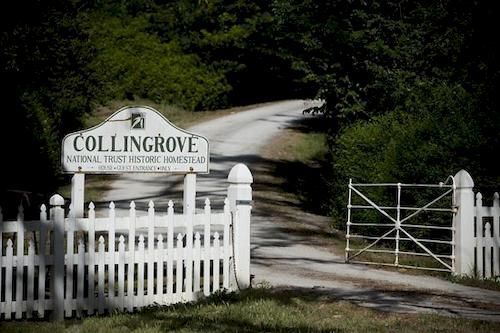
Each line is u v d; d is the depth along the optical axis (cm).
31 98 3216
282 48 3634
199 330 1296
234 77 7019
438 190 2192
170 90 6531
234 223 1659
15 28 3009
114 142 1641
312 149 4975
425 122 2359
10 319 1382
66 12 3541
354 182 2653
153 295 1527
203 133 5288
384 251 2139
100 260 1462
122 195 3325
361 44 3178
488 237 1955
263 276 1858
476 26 2716
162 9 6956
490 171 2209
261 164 4369
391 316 1441
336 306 1526
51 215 1412
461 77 2702
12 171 3100
